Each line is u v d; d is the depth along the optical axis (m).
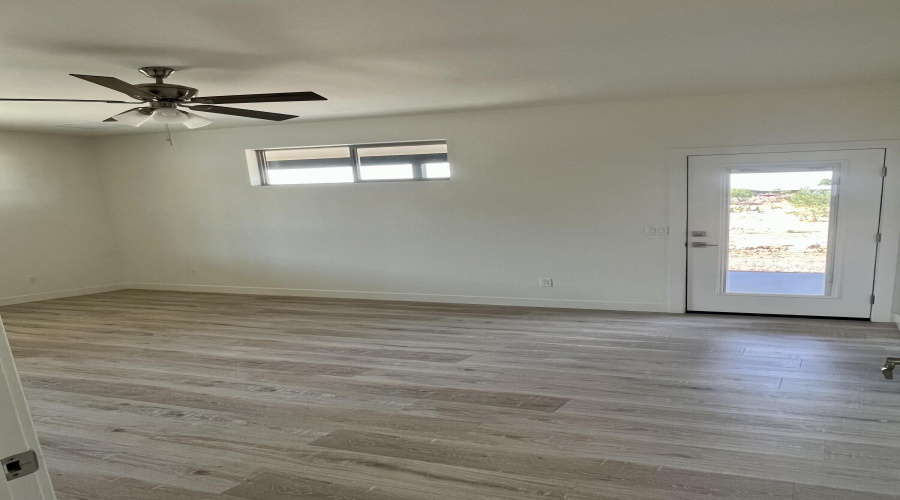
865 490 2.39
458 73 3.98
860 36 3.09
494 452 2.89
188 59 3.32
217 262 7.95
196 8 2.38
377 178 6.96
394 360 4.55
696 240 5.60
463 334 5.28
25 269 7.66
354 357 4.68
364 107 5.65
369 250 7.06
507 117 6.11
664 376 3.89
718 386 3.66
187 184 7.87
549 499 2.43
